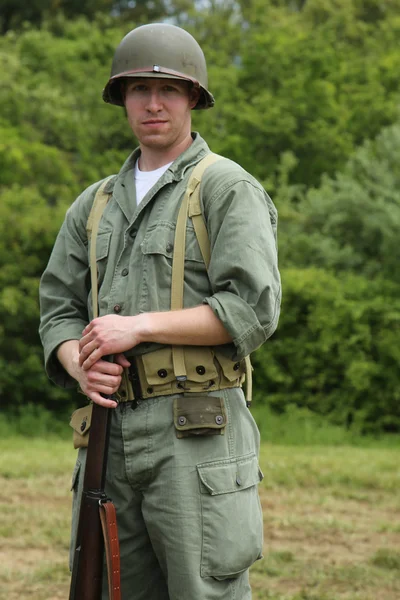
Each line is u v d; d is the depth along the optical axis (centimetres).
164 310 307
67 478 884
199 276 311
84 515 299
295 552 643
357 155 1738
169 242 310
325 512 771
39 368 1588
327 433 1481
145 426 302
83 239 338
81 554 298
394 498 839
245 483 306
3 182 1717
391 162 1747
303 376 1584
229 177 311
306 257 1698
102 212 329
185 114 323
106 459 302
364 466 980
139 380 305
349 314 1566
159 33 316
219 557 296
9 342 1579
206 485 296
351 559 628
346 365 1556
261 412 1531
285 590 559
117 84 331
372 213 1677
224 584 302
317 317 1552
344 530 708
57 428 1574
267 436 1467
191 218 311
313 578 582
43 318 340
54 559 618
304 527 711
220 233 305
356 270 1705
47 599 539
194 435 299
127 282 313
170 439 299
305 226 1727
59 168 1747
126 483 308
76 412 326
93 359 300
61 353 327
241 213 306
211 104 329
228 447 304
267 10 2495
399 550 648
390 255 1656
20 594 546
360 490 873
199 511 297
